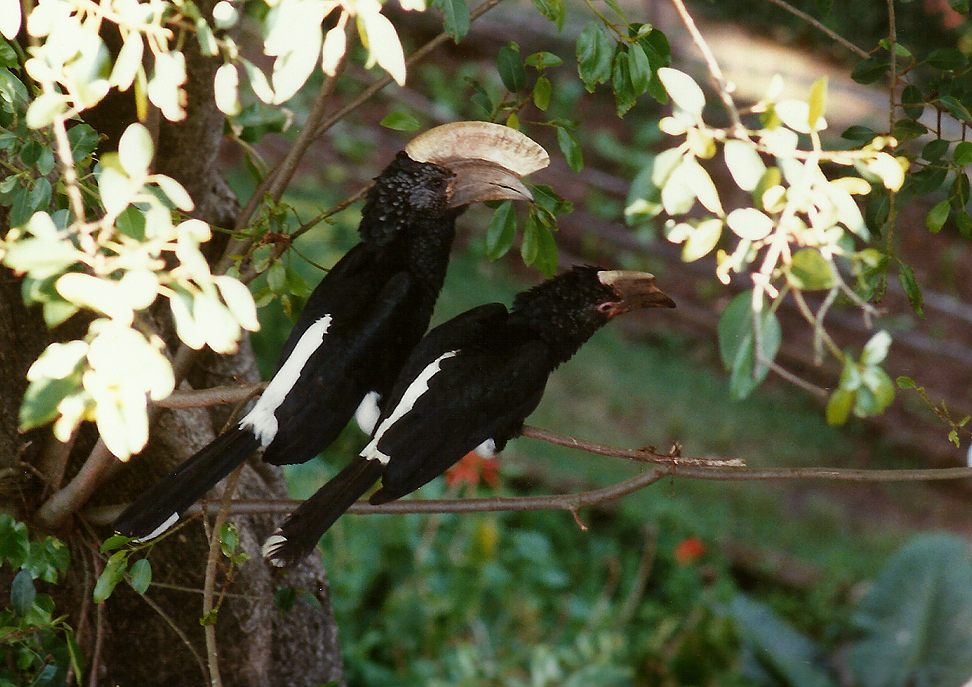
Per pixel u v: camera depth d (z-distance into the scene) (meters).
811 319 3.43
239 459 4.94
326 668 7.64
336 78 5.86
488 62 26.53
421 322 5.65
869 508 17.09
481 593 11.52
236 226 6.17
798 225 3.44
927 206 24.86
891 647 11.24
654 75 4.98
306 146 6.06
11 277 5.62
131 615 6.39
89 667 6.35
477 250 21.45
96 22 3.71
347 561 11.16
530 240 5.50
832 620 14.05
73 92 3.61
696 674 11.46
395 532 11.81
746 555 14.84
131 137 3.37
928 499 17.53
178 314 3.31
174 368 5.78
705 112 24.84
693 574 13.90
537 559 12.80
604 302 5.51
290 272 5.71
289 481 11.94
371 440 5.12
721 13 29.75
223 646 6.57
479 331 5.46
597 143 25.11
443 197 5.57
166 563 6.34
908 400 19.69
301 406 5.09
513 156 5.48
